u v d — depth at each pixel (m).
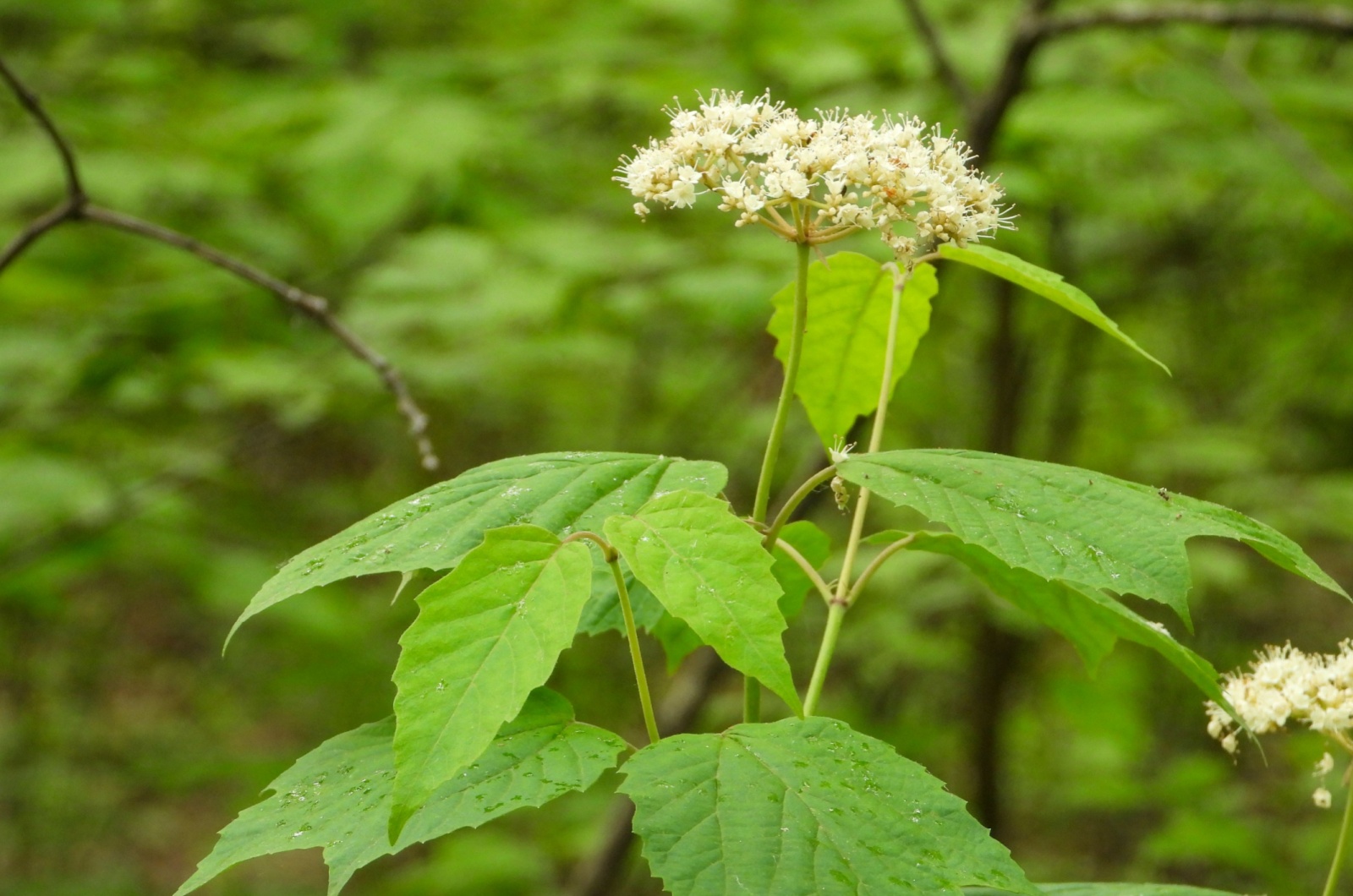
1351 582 8.86
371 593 8.88
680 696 5.43
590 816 7.96
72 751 9.75
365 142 5.43
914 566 6.36
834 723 1.61
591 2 6.95
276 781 1.75
